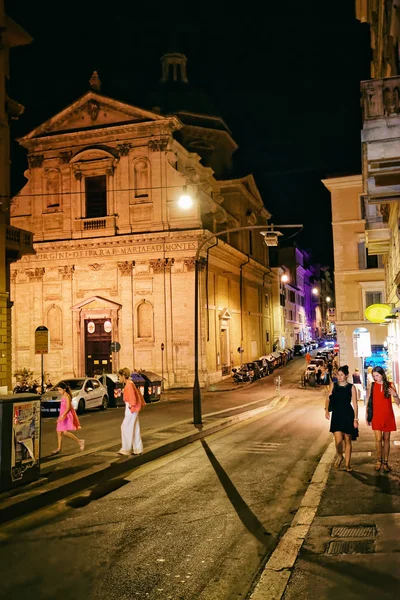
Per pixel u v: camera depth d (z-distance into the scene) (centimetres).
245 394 3838
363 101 1082
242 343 5525
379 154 1060
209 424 2047
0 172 2288
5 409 973
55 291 4522
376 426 1107
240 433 1914
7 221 2370
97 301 4384
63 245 4444
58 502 991
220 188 5644
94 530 819
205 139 5528
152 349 4259
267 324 6869
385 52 1861
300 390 4019
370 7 2228
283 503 970
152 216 4328
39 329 2414
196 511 916
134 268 4353
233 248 5094
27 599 580
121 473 1253
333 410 1139
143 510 927
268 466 1305
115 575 643
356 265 3744
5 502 914
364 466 1151
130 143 4416
